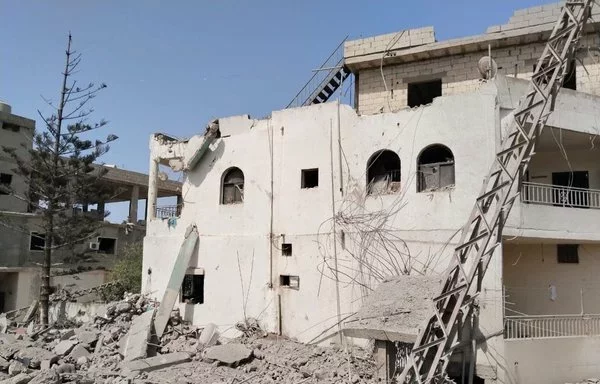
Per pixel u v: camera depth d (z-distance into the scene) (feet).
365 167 58.65
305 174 63.93
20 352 56.13
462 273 42.19
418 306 45.88
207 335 60.75
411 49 67.97
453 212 52.65
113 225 119.65
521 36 63.00
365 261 56.85
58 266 99.14
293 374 49.29
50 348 61.05
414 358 38.14
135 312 69.92
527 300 61.77
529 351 49.70
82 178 85.56
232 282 65.92
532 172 65.05
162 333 62.28
